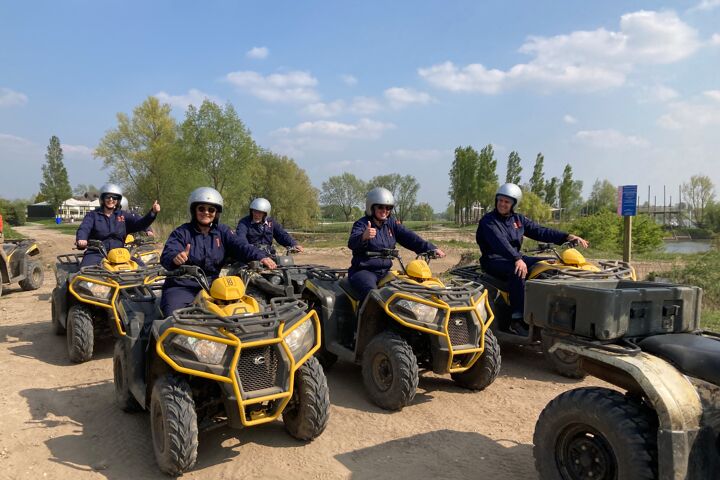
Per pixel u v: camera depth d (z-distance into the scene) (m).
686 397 2.75
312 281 6.21
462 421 4.82
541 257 7.02
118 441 4.43
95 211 8.73
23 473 3.88
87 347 6.60
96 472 3.91
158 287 5.70
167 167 39.97
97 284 6.67
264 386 3.91
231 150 41.22
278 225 9.36
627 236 9.42
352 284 5.82
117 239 8.86
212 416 4.24
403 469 3.92
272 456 4.14
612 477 2.97
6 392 5.57
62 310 7.30
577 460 3.15
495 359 5.47
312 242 35.50
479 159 63.66
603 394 3.04
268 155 61.50
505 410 5.10
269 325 3.96
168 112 41.84
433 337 5.03
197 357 3.73
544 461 3.30
